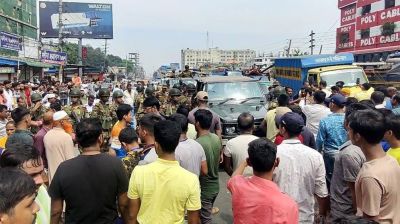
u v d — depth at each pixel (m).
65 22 50.75
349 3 56.81
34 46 36.59
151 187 3.37
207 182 5.14
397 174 2.95
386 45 48.22
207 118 5.10
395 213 2.93
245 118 5.02
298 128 3.94
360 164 3.77
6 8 38.81
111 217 3.61
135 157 4.43
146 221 3.38
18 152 3.08
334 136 5.59
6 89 16.11
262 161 3.05
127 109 6.18
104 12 51.94
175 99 9.92
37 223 2.97
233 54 134.88
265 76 22.39
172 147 3.40
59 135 5.80
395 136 3.50
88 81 34.91
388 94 8.66
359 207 3.03
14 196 1.88
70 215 3.53
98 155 3.60
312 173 3.86
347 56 18.16
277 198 2.98
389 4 48.16
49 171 5.76
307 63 18.08
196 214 3.43
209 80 11.77
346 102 5.84
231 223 6.32
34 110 9.38
